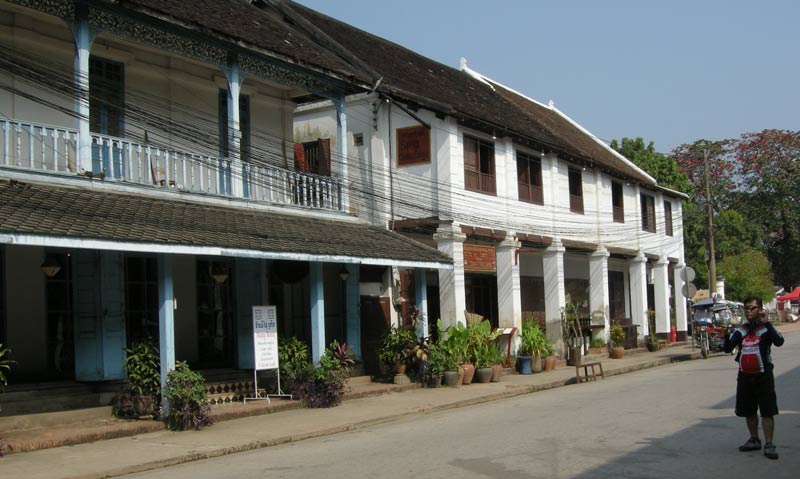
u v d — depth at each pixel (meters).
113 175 13.73
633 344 32.06
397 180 21.52
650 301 37.19
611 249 30.27
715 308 32.19
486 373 20.27
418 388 18.83
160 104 15.96
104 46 14.84
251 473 9.12
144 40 13.95
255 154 18.19
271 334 15.02
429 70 26.89
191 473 9.35
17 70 13.38
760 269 48.75
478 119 21.58
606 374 23.31
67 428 12.01
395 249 17.41
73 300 13.52
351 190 21.75
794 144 57.16
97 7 13.15
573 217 27.80
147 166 14.56
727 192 58.72
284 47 16.95
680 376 21.06
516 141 24.23
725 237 51.84
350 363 16.50
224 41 15.11
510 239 23.53
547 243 25.70
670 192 36.66
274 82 16.72
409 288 21.19
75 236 10.62
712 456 9.35
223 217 14.59
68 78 14.30
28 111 13.64
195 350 16.06
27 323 13.24
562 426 12.11
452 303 20.95
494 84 33.06
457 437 11.39
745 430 11.21
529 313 27.48
